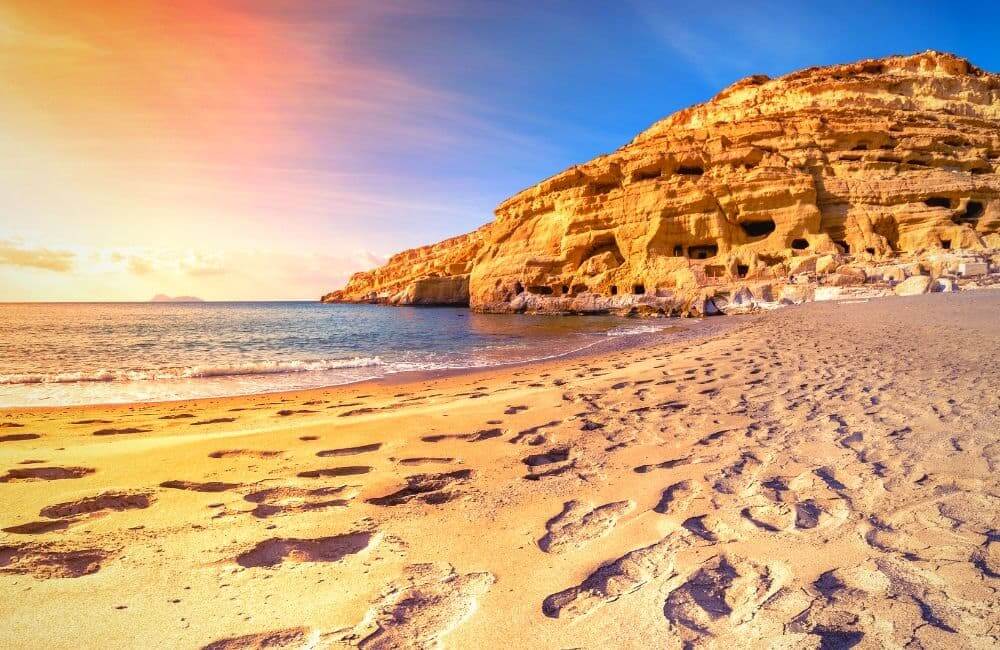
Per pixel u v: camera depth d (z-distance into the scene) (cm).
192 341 2428
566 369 1157
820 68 5741
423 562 251
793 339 1310
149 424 651
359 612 208
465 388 937
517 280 5416
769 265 4069
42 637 190
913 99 5259
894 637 181
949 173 4194
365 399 866
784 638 184
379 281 12288
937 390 602
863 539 259
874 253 3944
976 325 1325
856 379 704
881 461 373
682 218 4394
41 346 2162
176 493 350
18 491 353
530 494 341
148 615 205
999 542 247
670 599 214
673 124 6156
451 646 185
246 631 195
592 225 4878
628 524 290
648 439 467
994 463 354
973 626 185
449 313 5884
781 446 425
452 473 387
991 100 5381
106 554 259
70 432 600
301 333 2967
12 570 242
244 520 304
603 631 193
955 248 3766
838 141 4503
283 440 491
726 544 262
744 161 4444
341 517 308
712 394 659
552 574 238
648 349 1503
